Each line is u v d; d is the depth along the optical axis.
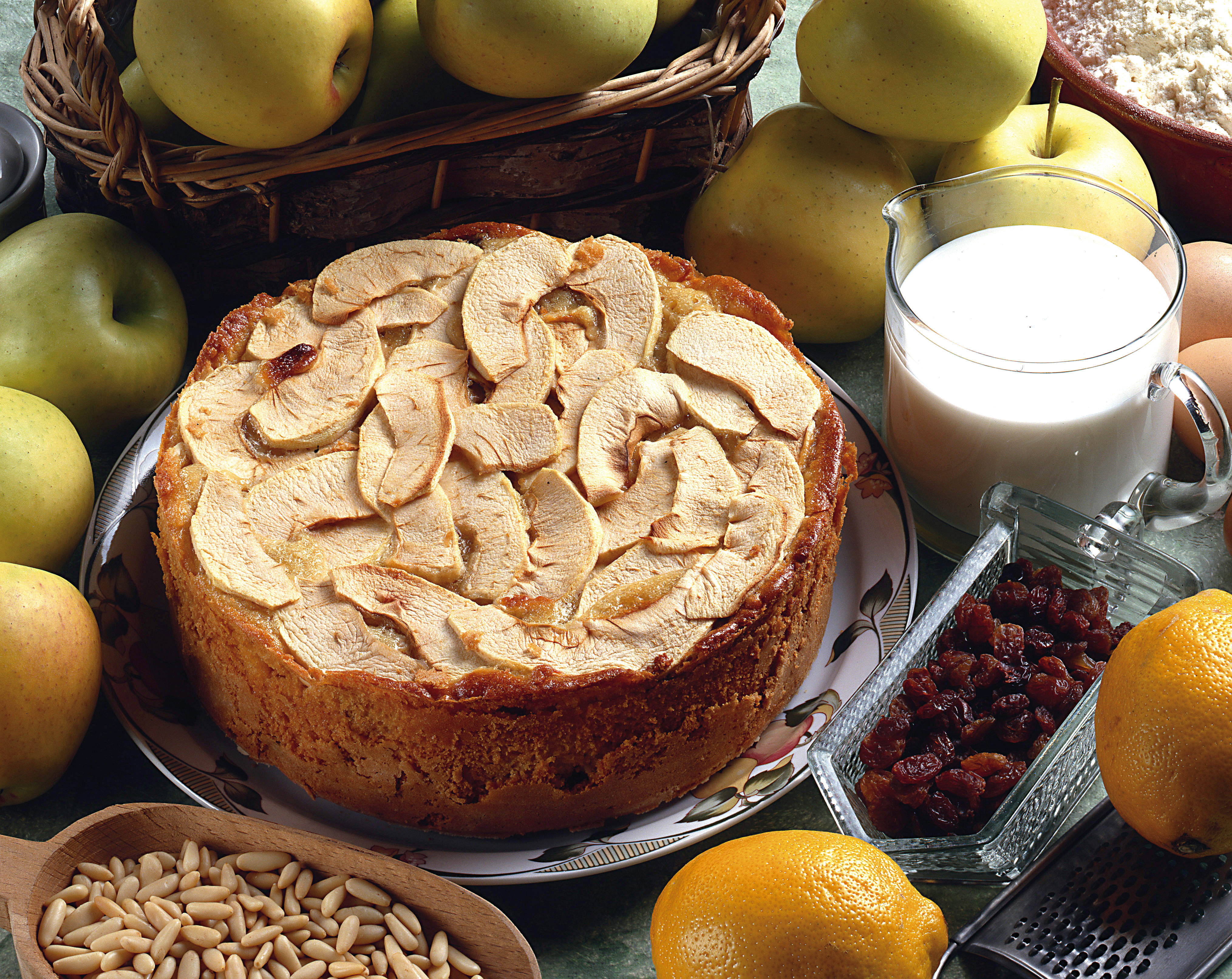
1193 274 1.09
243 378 1.02
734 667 0.97
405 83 1.07
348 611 0.97
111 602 1.02
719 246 1.11
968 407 1.03
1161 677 0.94
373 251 1.06
